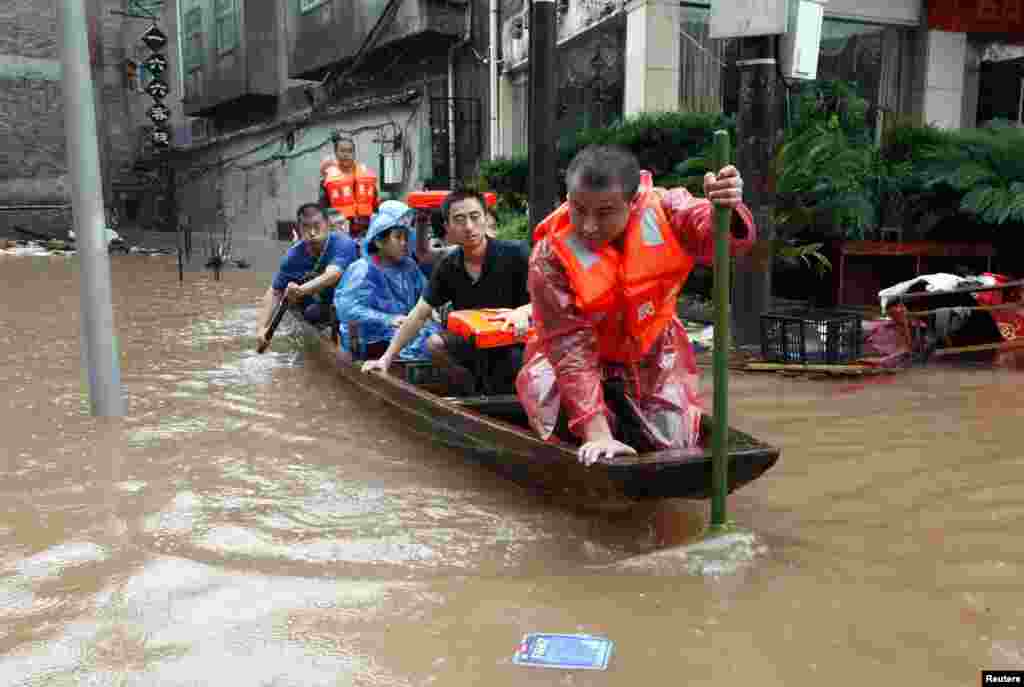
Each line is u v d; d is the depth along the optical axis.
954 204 7.88
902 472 3.67
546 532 3.15
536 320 3.11
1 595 2.62
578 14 11.77
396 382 4.46
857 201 7.49
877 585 2.58
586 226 2.82
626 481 2.80
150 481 3.78
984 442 4.09
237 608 2.52
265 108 22.59
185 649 2.28
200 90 24.25
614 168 2.72
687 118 8.70
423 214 5.88
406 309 5.67
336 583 2.68
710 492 2.98
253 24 20.83
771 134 6.11
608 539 3.08
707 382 5.55
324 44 17.59
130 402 5.34
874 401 4.94
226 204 25.11
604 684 2.07
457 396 4.68
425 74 15.73
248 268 15.82
